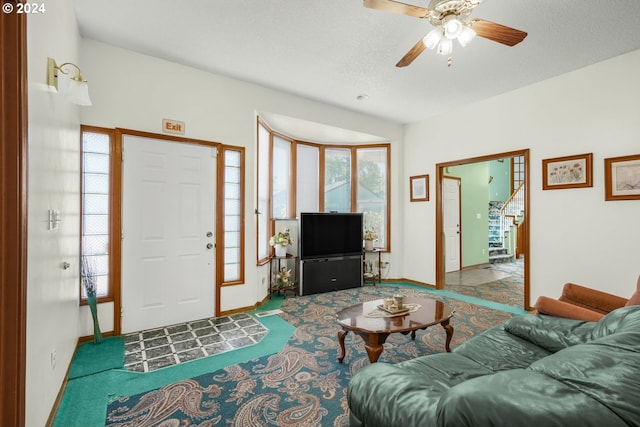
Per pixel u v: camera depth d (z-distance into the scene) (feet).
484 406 2.13
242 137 11.83
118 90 9.44
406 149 17.37
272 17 8.03
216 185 11.19
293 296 14.21
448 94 13.10
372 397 3.30
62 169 6.37
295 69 10.90
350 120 15.21
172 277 10.30
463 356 5.40
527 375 2.35
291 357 7.97
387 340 9.00
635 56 9.52
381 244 17.74
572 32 8.51
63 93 6.02
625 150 9.71
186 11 7.82
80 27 8.51
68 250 6.98
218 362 7.69
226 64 10.57
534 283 11.82
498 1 7.25
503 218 26.58
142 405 5.92
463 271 20.66
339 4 7.50
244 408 5.82
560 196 11.20
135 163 9.68
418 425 2.74
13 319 3.72
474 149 14.06
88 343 8.78
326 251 15.06
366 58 10.09
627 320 3.69
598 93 10.27
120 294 9.41
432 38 6.72
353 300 13.55
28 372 4.27
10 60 3.73
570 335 5.37
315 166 17.35
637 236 9.45
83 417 5.56
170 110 10.29
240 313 11.66
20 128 3.81
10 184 3.73
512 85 12.15
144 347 8.55
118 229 9.37
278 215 15.47
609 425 1.82
